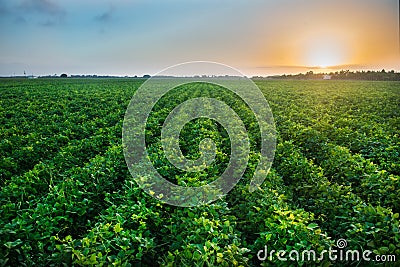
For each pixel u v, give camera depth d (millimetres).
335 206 6613
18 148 12492
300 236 5164
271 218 5879
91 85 56438
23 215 5762
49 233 5391
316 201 7137
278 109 22438
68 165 10195
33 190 7566
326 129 14289
